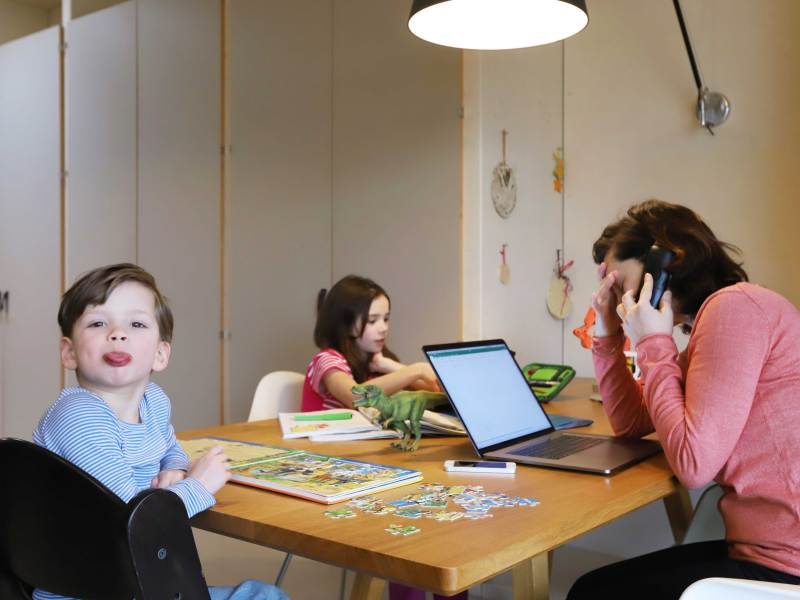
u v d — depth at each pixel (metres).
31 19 5.03
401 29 2.84
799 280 2.56
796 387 1.19
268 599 1.20
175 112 3.48
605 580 1.34
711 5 2.70
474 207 2.67
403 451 1.52
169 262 3.51
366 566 0.91
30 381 4.12
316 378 2.10
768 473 1.19
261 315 3.23
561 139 3.05
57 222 3.97
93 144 3.81
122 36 3.68
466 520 1.03
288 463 1.37
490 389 1.58
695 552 1.40
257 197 3.23
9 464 0.91
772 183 2.61
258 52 3.22
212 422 3.37
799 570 1.14
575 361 3.05
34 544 0.90
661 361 1.30
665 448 1.24
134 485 1.11
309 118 3.09
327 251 3.05
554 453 1.44
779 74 2.58
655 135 2.83
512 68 2.80
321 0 3.04
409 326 2.84
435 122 2.76
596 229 2.98
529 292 2.89
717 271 1.38
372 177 2.92
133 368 1.19
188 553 0.88
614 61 2.92
